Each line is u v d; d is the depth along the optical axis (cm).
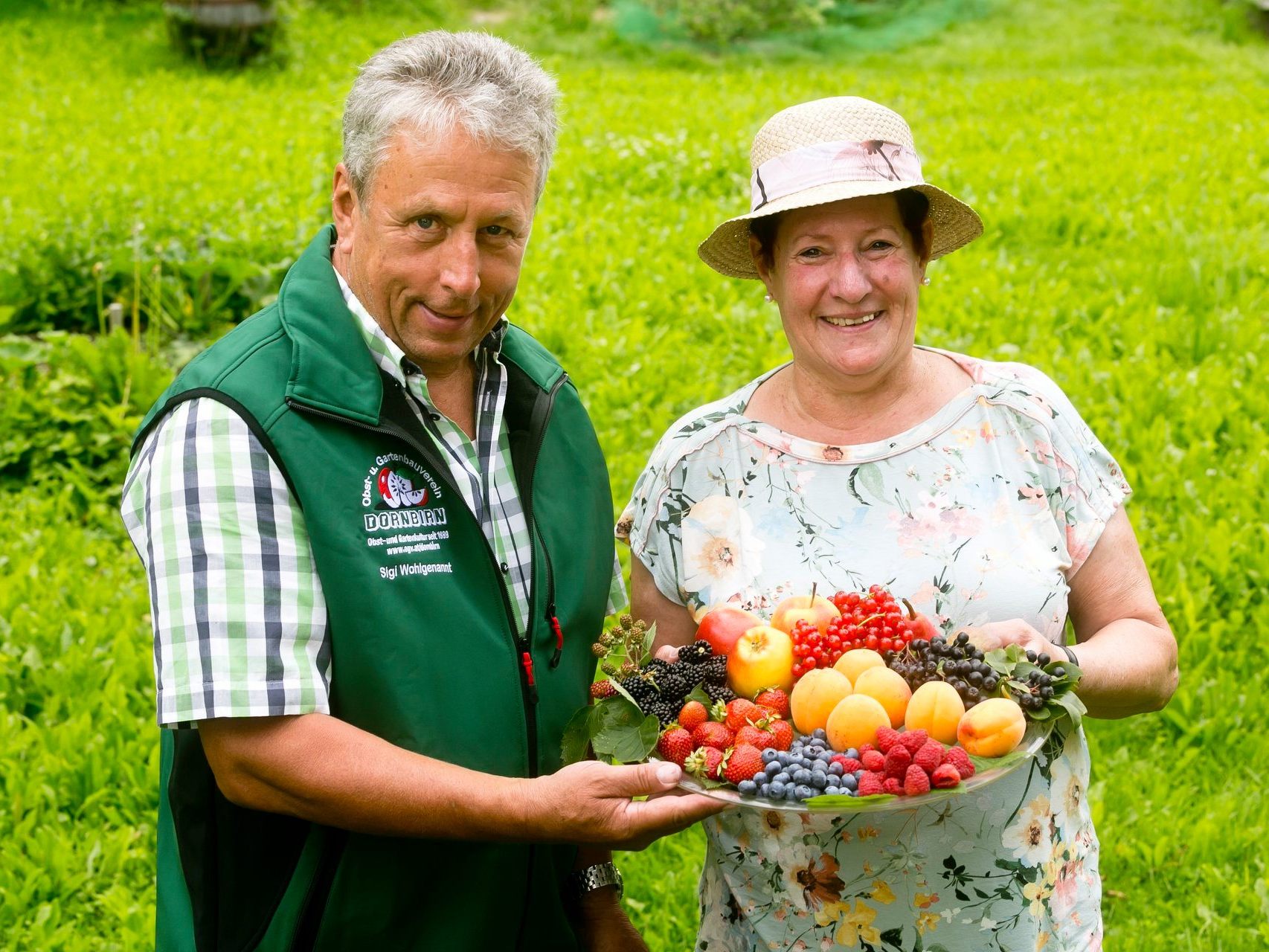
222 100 1606
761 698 234
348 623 220
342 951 228
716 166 1178
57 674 470
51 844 389
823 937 255
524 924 250
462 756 229
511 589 244
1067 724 249
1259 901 372
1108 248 955
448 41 224
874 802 205
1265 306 833
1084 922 258
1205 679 468
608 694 233
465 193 220
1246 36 2050
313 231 930
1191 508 574
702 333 818
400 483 228
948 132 1348
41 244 862
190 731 224
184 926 229
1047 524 253
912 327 259
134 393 704
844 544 256
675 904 381
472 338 236
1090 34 2056
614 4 2167
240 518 212
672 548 269
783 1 2064
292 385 219
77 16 2023
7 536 593
